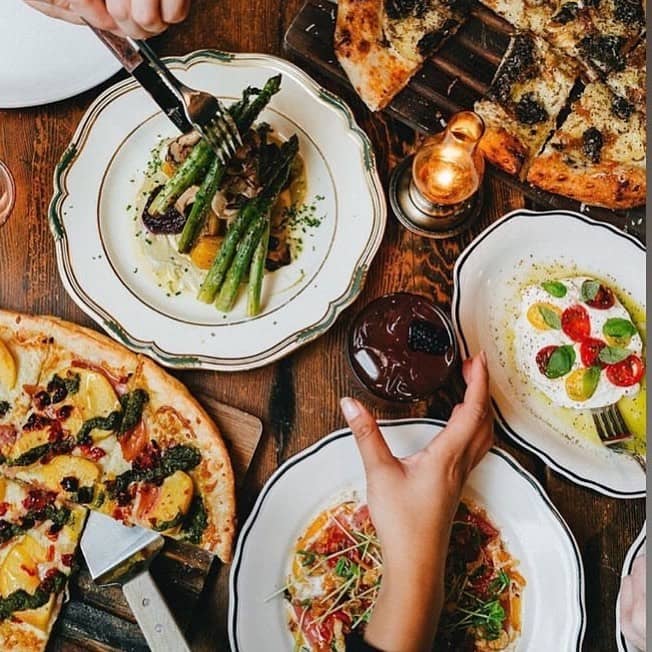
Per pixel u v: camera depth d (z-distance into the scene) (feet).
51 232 5.13
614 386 5.15
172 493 4.78
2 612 4.71
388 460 4.61
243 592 4.70
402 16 5.47
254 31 5.49
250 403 5.06
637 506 5.10
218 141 4.75
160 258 5.14
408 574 4.45
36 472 4.94
